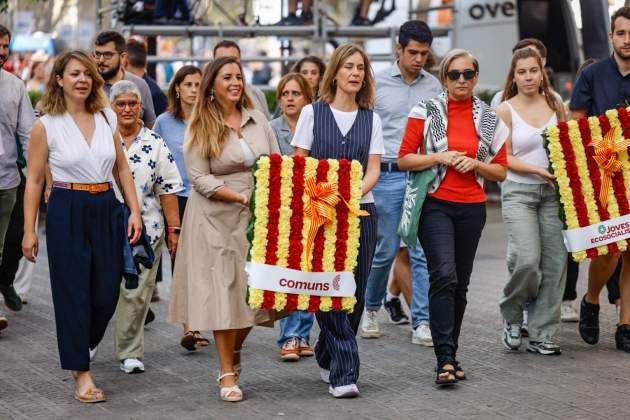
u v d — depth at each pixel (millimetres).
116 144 14461
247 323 14156
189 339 16859
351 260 13891
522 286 16281
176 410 13656
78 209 13898
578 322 19359
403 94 18047
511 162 16312
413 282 17594
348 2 34969
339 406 13742
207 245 14297
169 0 33500
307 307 13758
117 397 14359
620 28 16641
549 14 39062
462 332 18312
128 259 14188
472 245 15070
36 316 19984
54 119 13977
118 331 15812
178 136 18703
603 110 16984
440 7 36844
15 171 18406
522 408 13523
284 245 13641
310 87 17641
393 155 17844
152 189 16562
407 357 16562
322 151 14359
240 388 14781
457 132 14906
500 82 37625
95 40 19938
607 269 16844
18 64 45938
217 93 14461
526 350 16875
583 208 15992
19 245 19578
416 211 14781
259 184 13609
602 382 14820
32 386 14922
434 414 13305
